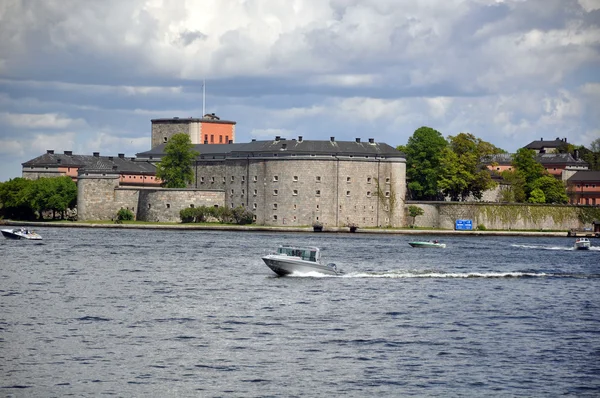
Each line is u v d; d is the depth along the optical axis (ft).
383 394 467.11
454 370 510.17
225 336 580.30
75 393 461.78
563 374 506.48
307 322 629.92
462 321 645.51
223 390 469.16
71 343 553.64
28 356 522.47
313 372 500.33
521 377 499.51
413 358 532.73
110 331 590.14
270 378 488.44
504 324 638.12
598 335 604.49
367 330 605.73
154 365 508.94
